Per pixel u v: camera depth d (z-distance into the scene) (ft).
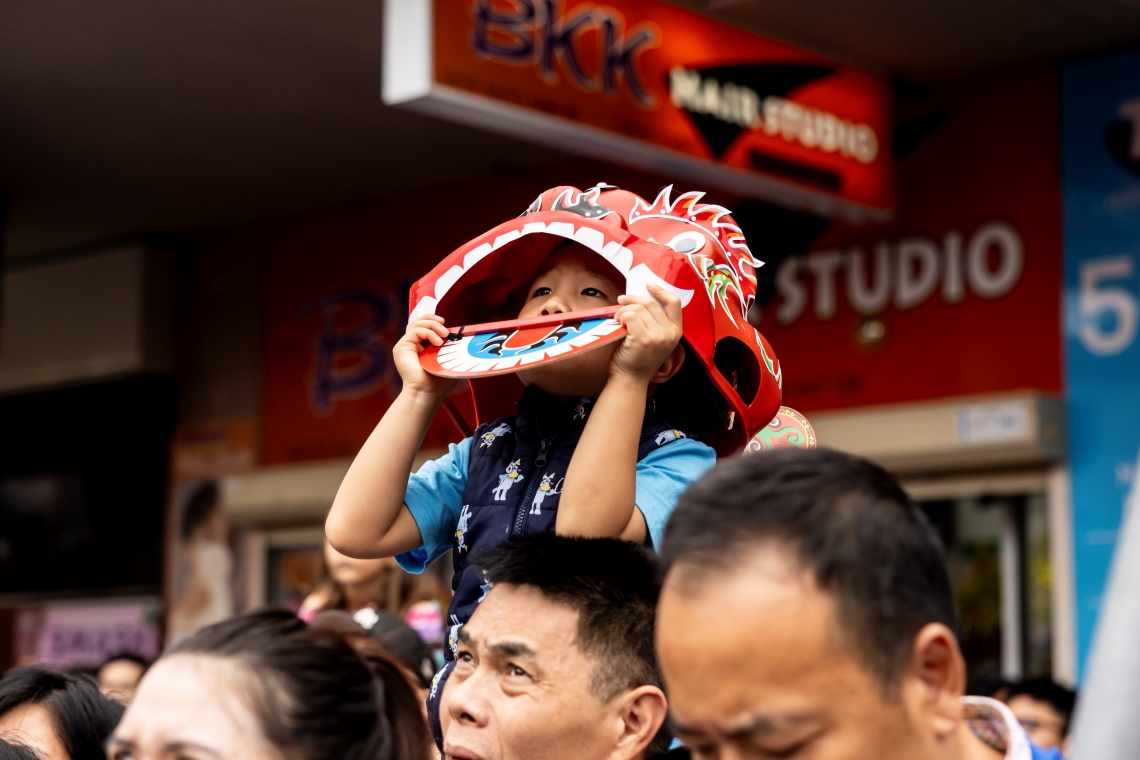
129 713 4.67
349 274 27.30
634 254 6.18
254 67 20.99
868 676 3.96
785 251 22.06
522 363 6.03
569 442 6.61
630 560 5.88
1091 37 19.17
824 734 3.94
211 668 4.66
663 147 16.35
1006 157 20.30
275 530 27.45
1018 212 20.13
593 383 6.31
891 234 21.17
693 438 6.92
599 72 15.83
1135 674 3.10
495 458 6.81
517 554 5.93
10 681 7.93
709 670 3.97
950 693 4.11
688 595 4.03
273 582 27.45
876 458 20.35
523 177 25.29
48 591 30.78
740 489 4.15
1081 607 19.04
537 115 15.19
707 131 16.80
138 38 20.02
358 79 21.39
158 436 29.53
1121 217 19.30
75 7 19.04
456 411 7.31
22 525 31.35
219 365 28.86
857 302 21.36
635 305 5.96
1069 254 19.66
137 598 29.37
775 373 6.86
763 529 4.03
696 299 6.23
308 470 26.53
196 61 20.81
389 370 26.53
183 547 28.68
